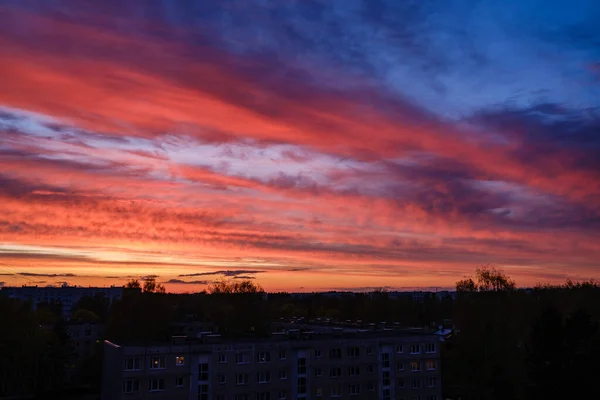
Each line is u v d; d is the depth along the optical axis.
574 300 132.50
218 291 194.12
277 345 87.88
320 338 94.75
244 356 85.25
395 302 191.75
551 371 79.62
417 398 96.94
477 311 114.19
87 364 138.25
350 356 92.94
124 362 77.25
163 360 79.75
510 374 102.25
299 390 88.19
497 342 106.06
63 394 128.25
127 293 141.12
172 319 176.88
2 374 124.69
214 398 82.00
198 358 82.00
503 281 131.88
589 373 73.06
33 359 127.56
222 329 164.75
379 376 94.38
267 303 171.75
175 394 79.62
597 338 77.88
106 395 84.62
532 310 125.56
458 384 120.38
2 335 125.25
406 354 97.62
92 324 161.88
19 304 153.00
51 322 171.62
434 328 183.62
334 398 90.38
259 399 85.19
